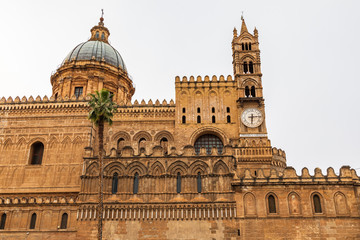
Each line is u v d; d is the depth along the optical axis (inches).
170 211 1706.4
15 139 2191.2
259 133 2069.4
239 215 1685.5
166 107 2237.9
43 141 2178.9
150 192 1752.0
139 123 2214.6
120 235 1674.5
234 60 2311.8
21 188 2054.6
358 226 1659.7
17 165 2122.3
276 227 1659.7
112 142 2171.5
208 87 2242.9
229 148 1836.9
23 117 2242.9
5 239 1706.4
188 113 2183.8
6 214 1758.1
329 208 1689.2
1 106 2269.9
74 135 2180.1
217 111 2182.6
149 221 1694.1
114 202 1728.6
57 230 1704.0
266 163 1996.8
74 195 2018.9
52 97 2285.9
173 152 1838.1
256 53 2299.5
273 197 1724.9
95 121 1692.9
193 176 1780.3
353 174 1768.0
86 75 2689.5
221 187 1748.3
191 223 1684.3
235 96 2214.6
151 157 1824.6
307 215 1675.7
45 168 2103.8
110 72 2751.0
